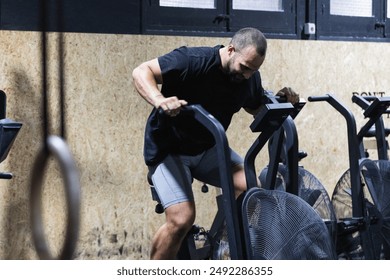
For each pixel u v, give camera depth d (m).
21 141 4.66
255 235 3.11
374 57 6.16
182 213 3.40
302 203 3.20
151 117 3.48
